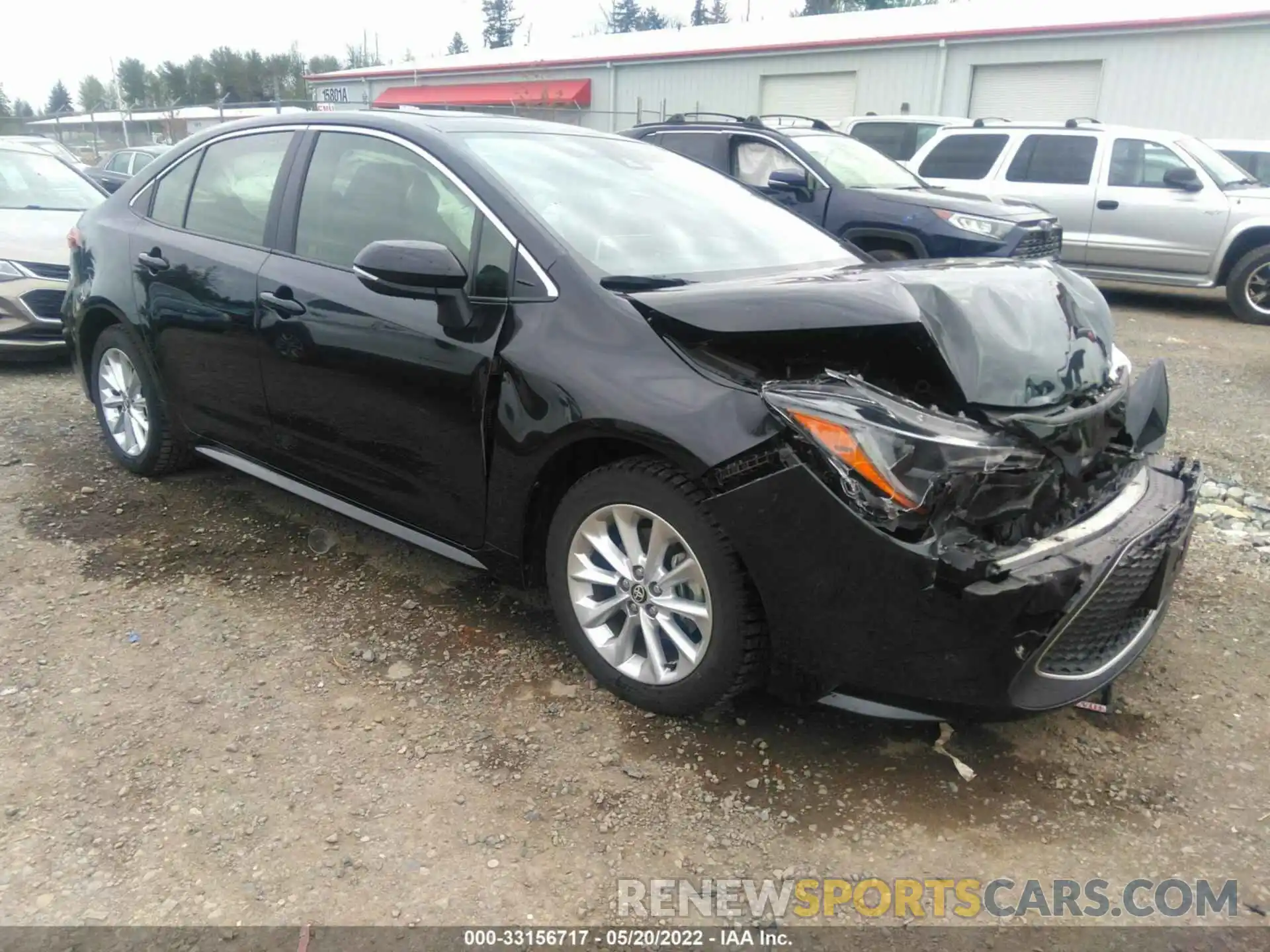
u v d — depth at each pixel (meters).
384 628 3.35
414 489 3.29
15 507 4.28
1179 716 2.96
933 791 2.60
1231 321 10.48
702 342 2.62
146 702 2.88
